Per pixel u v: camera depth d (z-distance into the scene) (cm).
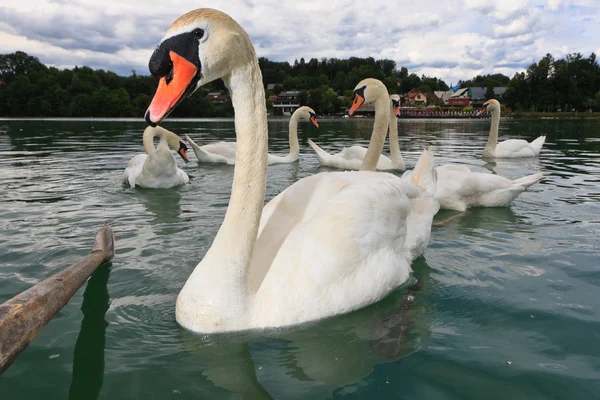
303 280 68
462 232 115
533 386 52
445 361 58
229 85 63
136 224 121
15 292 77
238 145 65
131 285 81
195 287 65
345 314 70
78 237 108
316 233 72
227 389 52
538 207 141
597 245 103
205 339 63
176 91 58
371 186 81
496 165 239
